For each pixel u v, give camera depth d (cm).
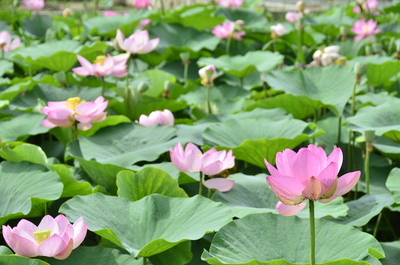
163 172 409
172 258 389
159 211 389
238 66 599
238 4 839
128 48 502
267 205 413
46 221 371
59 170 416
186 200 392
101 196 393
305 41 770
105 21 718
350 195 464
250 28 777
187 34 708
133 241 382
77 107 432
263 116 484
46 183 406
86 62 486
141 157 437
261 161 449
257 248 372
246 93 552
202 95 552
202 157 406
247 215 381
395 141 456
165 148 443
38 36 823
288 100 498
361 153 486
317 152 352
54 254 361
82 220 368
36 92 504
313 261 354
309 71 525
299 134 446
